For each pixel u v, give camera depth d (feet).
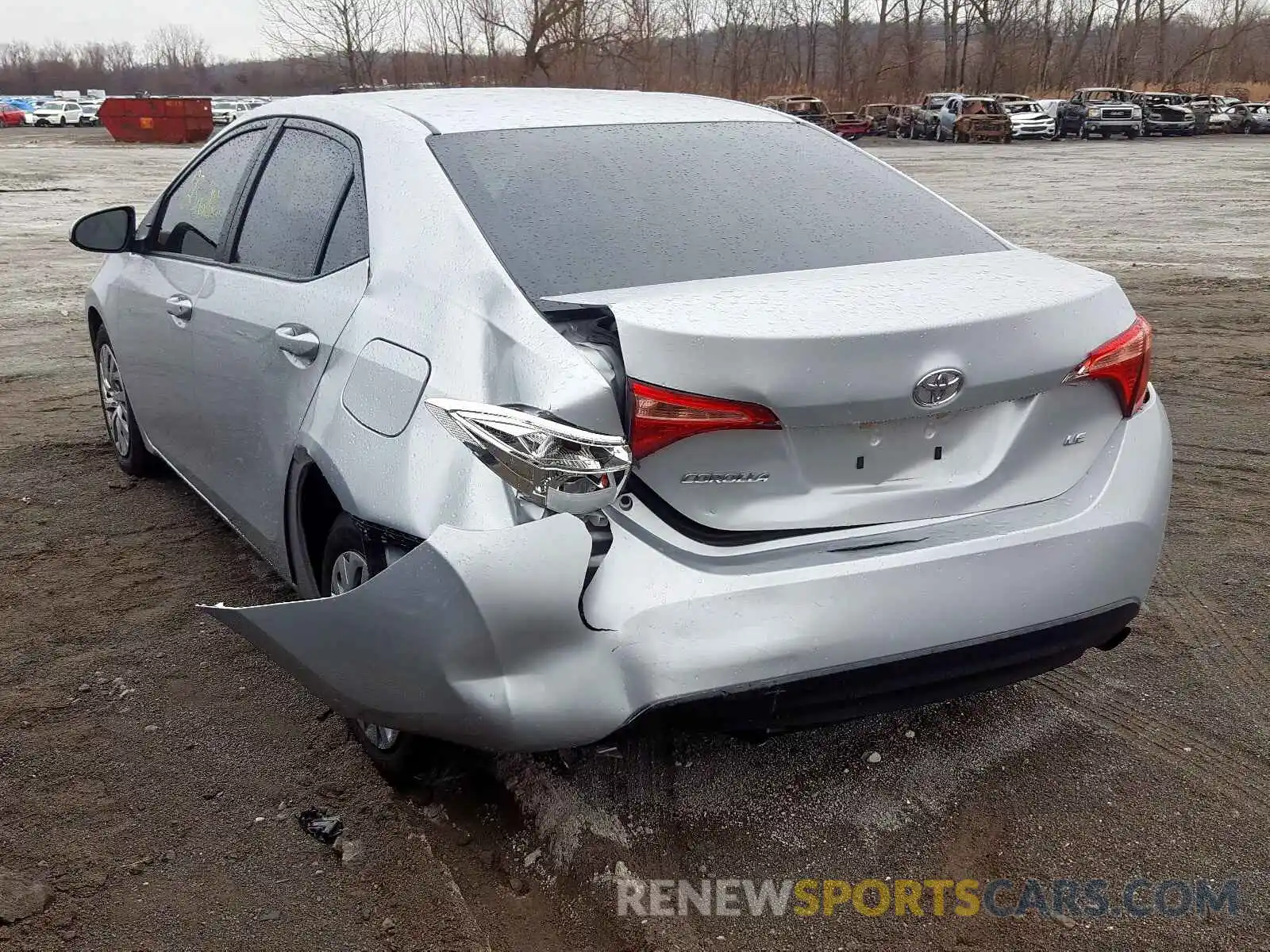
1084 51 272.51
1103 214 55.16
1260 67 264.72
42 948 7.81
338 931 7.96
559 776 9.62
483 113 10.61
